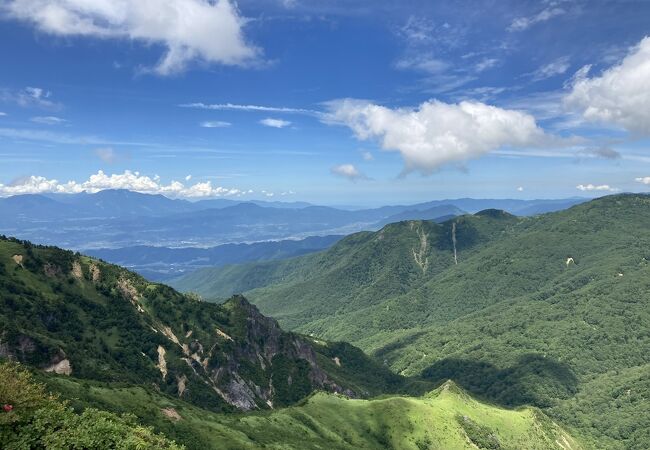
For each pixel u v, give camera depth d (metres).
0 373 48.59
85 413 51.06
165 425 131.62
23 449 44.53
